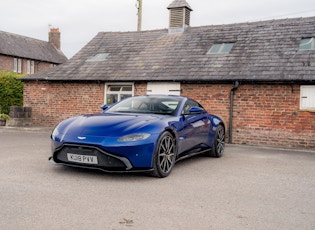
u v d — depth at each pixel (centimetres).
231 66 1092
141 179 471
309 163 673
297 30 1159
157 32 1461
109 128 467
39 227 282
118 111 583
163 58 1253
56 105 1349
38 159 598
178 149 540
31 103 1395
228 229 293
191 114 604
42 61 3881
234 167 593
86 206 340
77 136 461
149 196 386
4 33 3666
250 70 1044
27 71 3725
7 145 795
